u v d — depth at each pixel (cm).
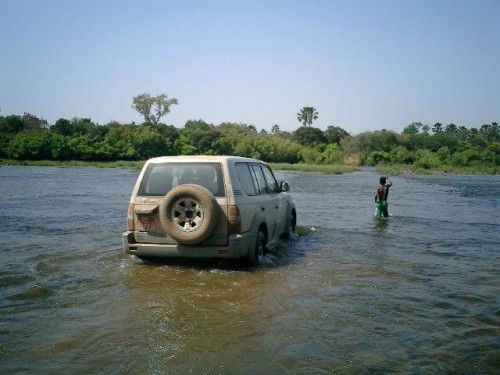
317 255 859
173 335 451
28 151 7219
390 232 1142
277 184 973
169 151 8556
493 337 463
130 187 2645
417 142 10675
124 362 391
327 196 2277
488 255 871
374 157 9419
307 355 411
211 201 675
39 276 666
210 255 692
